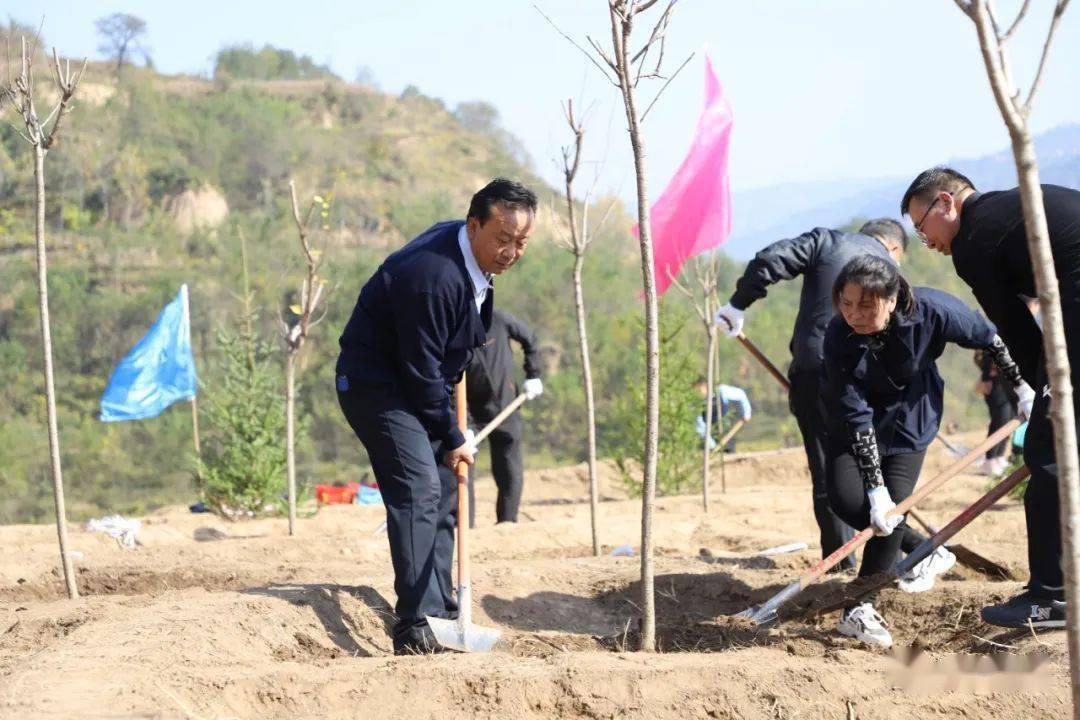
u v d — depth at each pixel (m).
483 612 6.14
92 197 85.19
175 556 7.84
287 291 62.72
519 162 137.25
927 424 5.41
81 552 8.27
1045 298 2.83
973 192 4.68
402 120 134.62
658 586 6.51
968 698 4.06
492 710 4.02
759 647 5.24
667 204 7.91
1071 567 2.89
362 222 97.44
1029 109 2.79
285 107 121.50
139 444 50.16
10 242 76.38
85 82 110.31
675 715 4.01
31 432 49.34
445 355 4.89
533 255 69.12
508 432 9.27
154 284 67.19
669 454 12.48
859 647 5.14
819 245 6.26
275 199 96.00
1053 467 4.39
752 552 8.32
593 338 55.09
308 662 4.45
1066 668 4.13
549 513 10.88
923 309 5.05
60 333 59.94
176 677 4.05
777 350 50.47
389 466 4.93
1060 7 2.76
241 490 11.70
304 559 7.98
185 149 98.88
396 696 4.07
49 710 3.68
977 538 8.14
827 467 5.39
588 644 5.30
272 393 12.16
